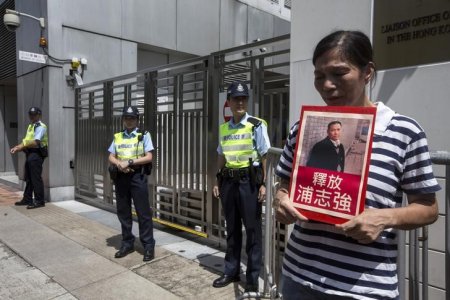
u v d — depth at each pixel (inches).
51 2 311.4
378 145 52.2
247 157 139.7
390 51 115.2
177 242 202.7
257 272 139.6
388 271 52.1
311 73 137.1
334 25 129.3
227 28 460.1
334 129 53.5
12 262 179.6
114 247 196.5
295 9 141.7
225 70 187.6
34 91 339.9
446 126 104.6
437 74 105.5
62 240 209.8
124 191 178.1
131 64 366.6
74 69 324.5
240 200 140.0
